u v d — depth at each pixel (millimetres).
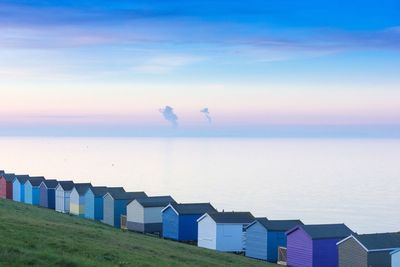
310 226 72625
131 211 97938
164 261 48250
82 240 50469
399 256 64250
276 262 76812
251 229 79750
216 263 56156
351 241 65938
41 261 36438
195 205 92062
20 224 52531
